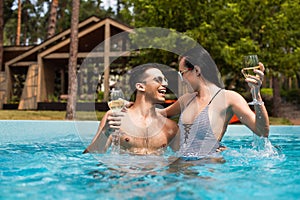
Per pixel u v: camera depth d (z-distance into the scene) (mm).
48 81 12352
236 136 4559
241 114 2414
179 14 9375
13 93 13039
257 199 1317
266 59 9125
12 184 1584
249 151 2654
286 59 9039
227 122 2494
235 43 8773
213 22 8953
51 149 2996
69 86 8469
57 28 25078
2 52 12719
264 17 9320
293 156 2572
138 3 9766
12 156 2543
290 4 9039
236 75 9758
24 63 12180
